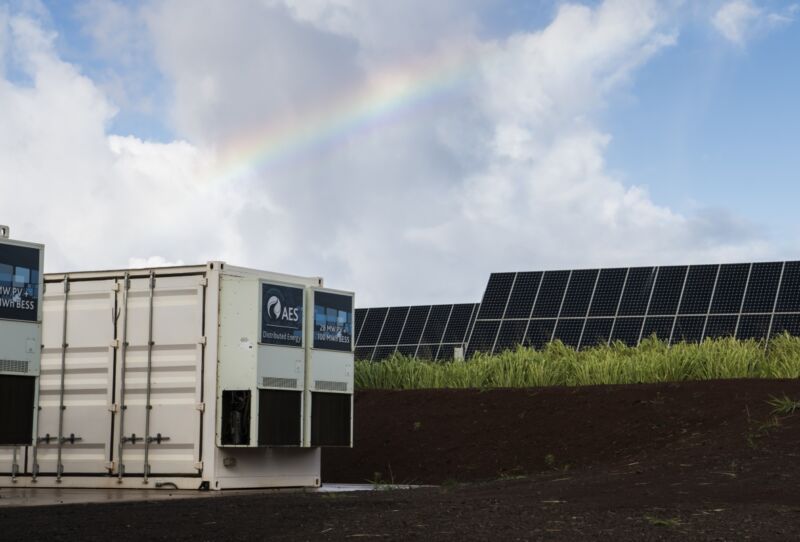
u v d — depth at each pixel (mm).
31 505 10891
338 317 14602
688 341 24594
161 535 8375
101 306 14125
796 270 25469
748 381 17344
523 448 17031
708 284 26031
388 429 18703
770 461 11984
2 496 12258
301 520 9281
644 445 15945
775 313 24453
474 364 21344
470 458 17125
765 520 8727
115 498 11984
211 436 13195
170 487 13297
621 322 25875
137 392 13734
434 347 29875
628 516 9062
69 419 14055
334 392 14406
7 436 11602
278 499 11664
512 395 18953
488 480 15938
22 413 11789
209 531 8609
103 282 14156
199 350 13438
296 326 13898
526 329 26688
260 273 14062
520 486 12359
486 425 18094
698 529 8336
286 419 13609
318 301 14281
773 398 16094
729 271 26266
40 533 8453
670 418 16594
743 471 11578
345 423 14594
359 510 10031
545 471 16031
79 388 14055
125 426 13727
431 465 17188
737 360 19125
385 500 11219
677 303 25797
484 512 9445
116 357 13914
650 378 19219
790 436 13359
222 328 13398
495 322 27297
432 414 18906
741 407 16156
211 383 13297
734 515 9000
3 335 11664
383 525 8773
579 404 18016
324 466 17875
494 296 28266
